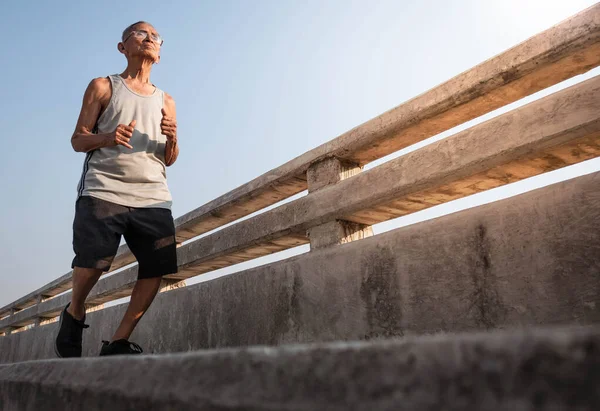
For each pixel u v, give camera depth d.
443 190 2.21
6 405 1.08
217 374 0.53
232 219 3.76
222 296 3.07
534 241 1.63
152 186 2.61
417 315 1.95
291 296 2.58
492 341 0.35
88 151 2.53
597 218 1.49
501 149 1.85
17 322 7.72
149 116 2.67
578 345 0.31
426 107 2.26
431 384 0.36
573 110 1.67
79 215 2.45
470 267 1.81
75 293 2.42
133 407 0.61
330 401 0.41
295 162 2.97
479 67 2.07
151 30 2.78
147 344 3.70
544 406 0.30
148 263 2.57
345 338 2.24
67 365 0.88
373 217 2.59
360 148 2.62
